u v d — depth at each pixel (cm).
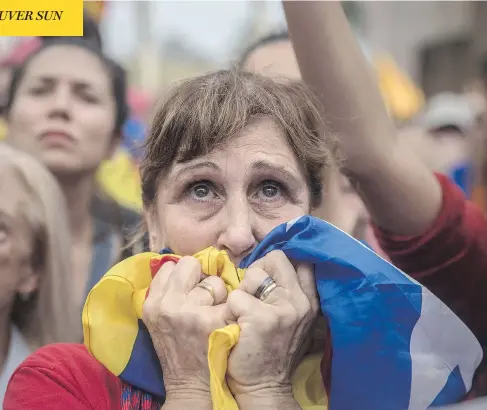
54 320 148
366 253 100
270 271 99
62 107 189
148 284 105
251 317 94
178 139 104
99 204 191
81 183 190
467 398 108
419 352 99
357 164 134
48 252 148
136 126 218
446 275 135
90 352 102
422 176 138
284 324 95
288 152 105
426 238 135
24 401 105
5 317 142
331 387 97
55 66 192
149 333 102
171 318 96
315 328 107
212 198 104
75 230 184
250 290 97
